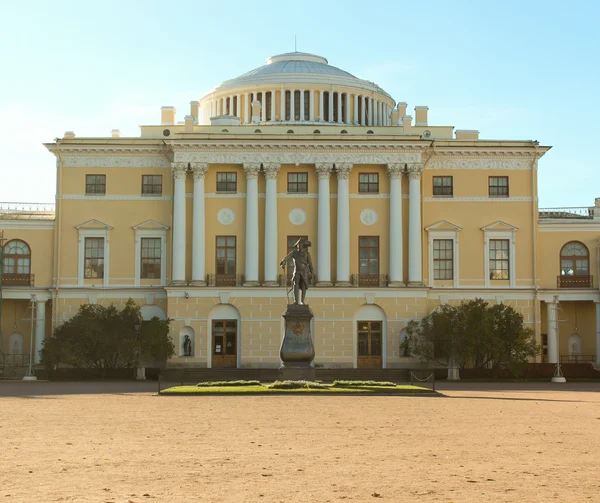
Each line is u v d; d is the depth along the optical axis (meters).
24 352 73.19
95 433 26.98
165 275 71.81
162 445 24.09
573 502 16.34
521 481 18.59
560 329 74.75
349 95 85.12
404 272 71.06
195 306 69.19
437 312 67.75
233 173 71.31
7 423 29.98
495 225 72.38
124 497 16.67
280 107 84.25
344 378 64.62
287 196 71.25
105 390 50.53
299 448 23.50
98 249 72.25
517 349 65.56
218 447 23.70
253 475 19.22
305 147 70.56
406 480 18.64
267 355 69.00
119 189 72.50
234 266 70.69
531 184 73.12
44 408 36.31
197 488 17.70
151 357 66.31
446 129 76.19
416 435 26.58
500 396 45.53
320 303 69.31
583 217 76.19
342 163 70.69
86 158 72.81
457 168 73.06
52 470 19.83
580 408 37.09
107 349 65.31
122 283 71.88
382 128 75.56
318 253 70.38
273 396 43.34
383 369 66.38
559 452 22.98
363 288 69.38
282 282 69.88
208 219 70.88
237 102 85.38
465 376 67.00
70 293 71.62
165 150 72.19
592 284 73.19
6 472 19.53
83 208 72.44
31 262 72.56
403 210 71.12
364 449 23.38
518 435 26.69
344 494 17.09
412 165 70.75
